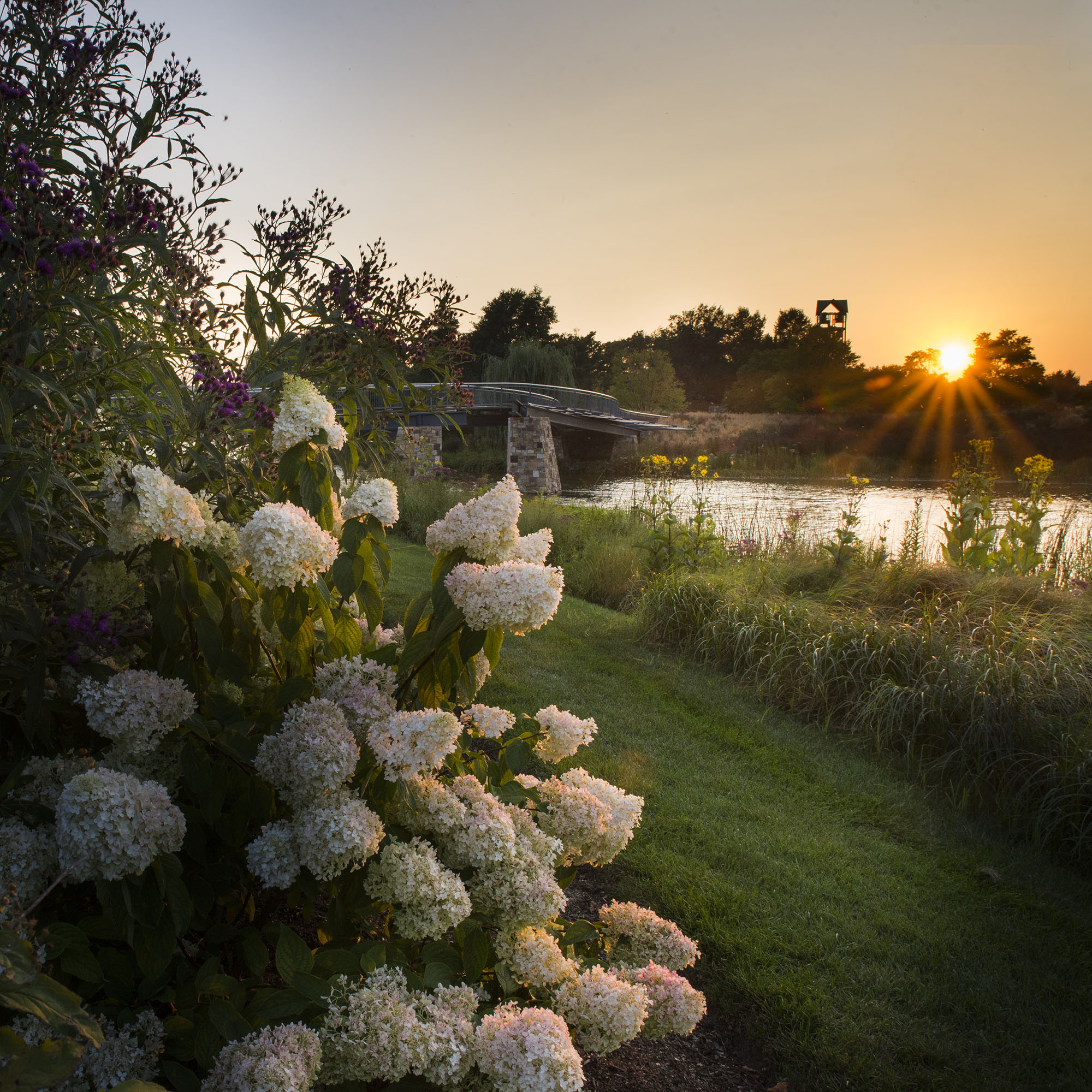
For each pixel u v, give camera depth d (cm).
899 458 3688
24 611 182
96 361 210
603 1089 237
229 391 231
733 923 320
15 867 155
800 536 941
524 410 2942
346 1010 167
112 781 155
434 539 229
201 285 258
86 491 212
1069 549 836
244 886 216
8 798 174
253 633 218
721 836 390
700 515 914
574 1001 193
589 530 1192
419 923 186
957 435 3934
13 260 184
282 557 190
